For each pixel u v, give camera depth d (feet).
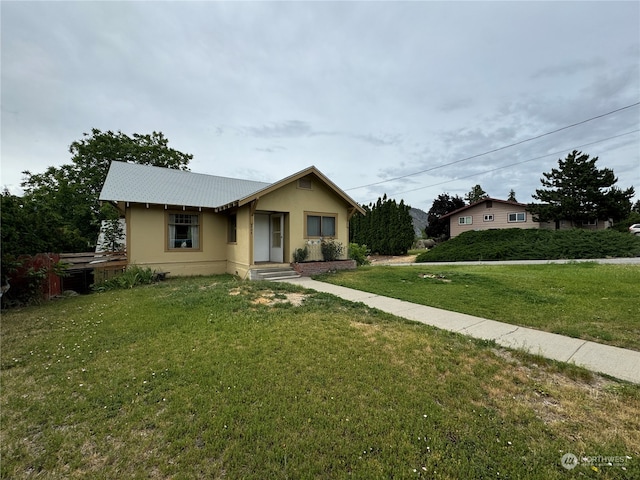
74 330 16.66
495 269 38.91
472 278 31.01
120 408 9.29
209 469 6.81
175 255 36.86
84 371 11.69
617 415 8.71
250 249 34.19
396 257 81.30
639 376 11.03
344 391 10.02
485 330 16.24
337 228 41.60
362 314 18.98
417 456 7.14
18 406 9.46
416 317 18.67
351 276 34.01
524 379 10.81
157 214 35.65
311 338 14.67
